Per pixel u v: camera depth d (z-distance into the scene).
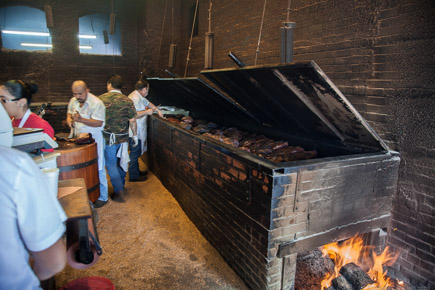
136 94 5.25
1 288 1.00
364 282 2.48
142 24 7.62
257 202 2.46
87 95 3.96
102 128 4.21
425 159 2.50
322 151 3.24
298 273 2.89
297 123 3.36
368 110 2.93
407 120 2.60
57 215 1.07
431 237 2.54
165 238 3.54
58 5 7.27
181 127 4.30
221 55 5.71
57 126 7.32
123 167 4.55
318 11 3.43
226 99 4.04
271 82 2.82
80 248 1.65
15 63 7.11
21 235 1.01
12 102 2.79
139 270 2.95
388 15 2.67
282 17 4.07
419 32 2.43
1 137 1.36
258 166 2.39
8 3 6.86
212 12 5.92
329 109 2.70
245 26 4.91
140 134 5.34
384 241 2.93
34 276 1.07
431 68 2.38
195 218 3.82
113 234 3.62
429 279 2.59
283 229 2.38
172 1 7.34
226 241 3.04
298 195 2.36
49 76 7.46
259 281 2.52
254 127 4.36
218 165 3.09
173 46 5.06
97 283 2.32
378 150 2.71
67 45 7.51
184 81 4.31
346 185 2.54
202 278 2.84
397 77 2.63
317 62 3.48
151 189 5.08
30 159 1.04
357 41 2.98
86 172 4.02
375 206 2.75
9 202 0.97
